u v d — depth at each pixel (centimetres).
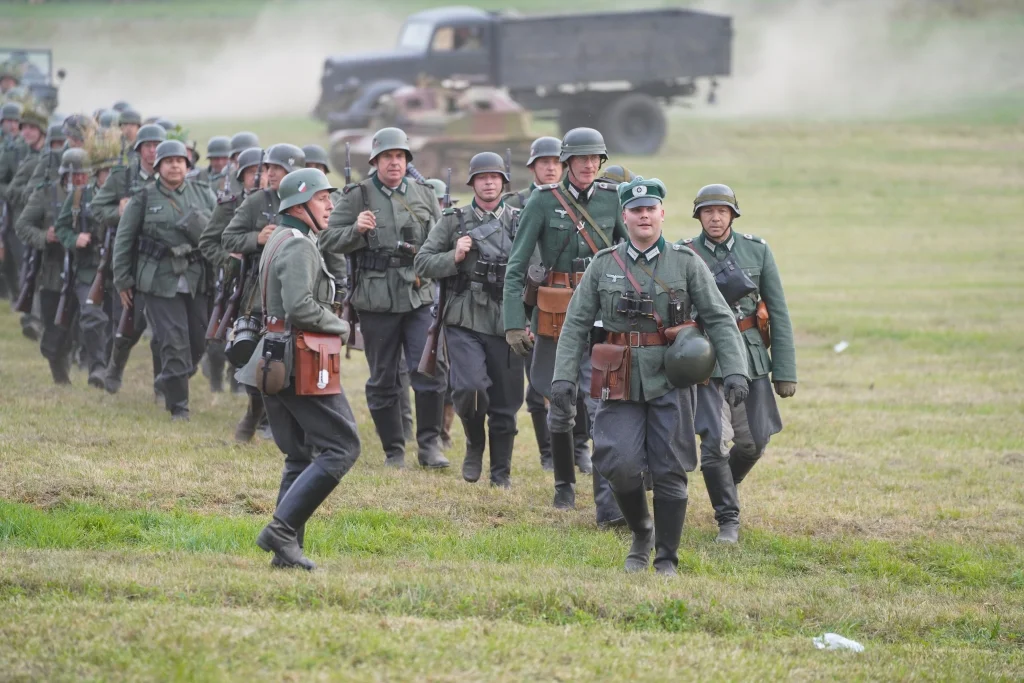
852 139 17500
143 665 1967
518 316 3331
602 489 3306
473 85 15125
